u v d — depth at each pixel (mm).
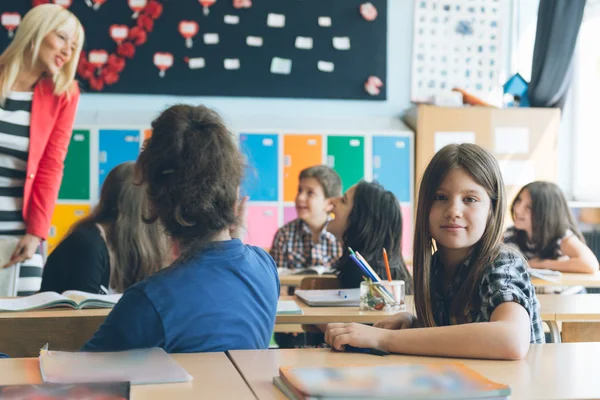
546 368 1100
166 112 1265
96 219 2340
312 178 3928
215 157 1230
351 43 5500
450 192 1430
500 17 5711
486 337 1172
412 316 1572
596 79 5613
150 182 1239
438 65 5641
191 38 5312
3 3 5066
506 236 3604
